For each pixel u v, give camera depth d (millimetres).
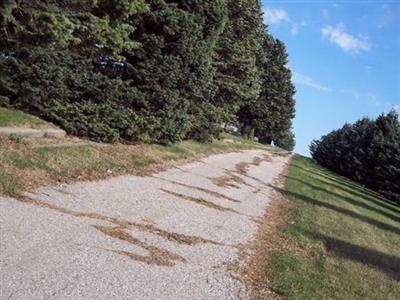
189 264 7629
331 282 8484
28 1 12344
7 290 5262
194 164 19703
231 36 30609
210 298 6508
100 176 12070
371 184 46844
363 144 51438
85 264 6473
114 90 16562
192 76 19781
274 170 29328
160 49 18547
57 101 15141
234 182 18625
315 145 85875
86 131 15484
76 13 13594
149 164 15680
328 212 17781
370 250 12617
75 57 15766
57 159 11648
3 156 10422
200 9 20219
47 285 5602
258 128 72438
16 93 14672
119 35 14539
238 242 9773
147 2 18016
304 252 10359
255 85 34531
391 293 8922
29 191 9164
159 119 18656
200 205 12422
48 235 7176
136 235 8352
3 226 7094
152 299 5977
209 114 27375
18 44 13367
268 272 8148
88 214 8797
